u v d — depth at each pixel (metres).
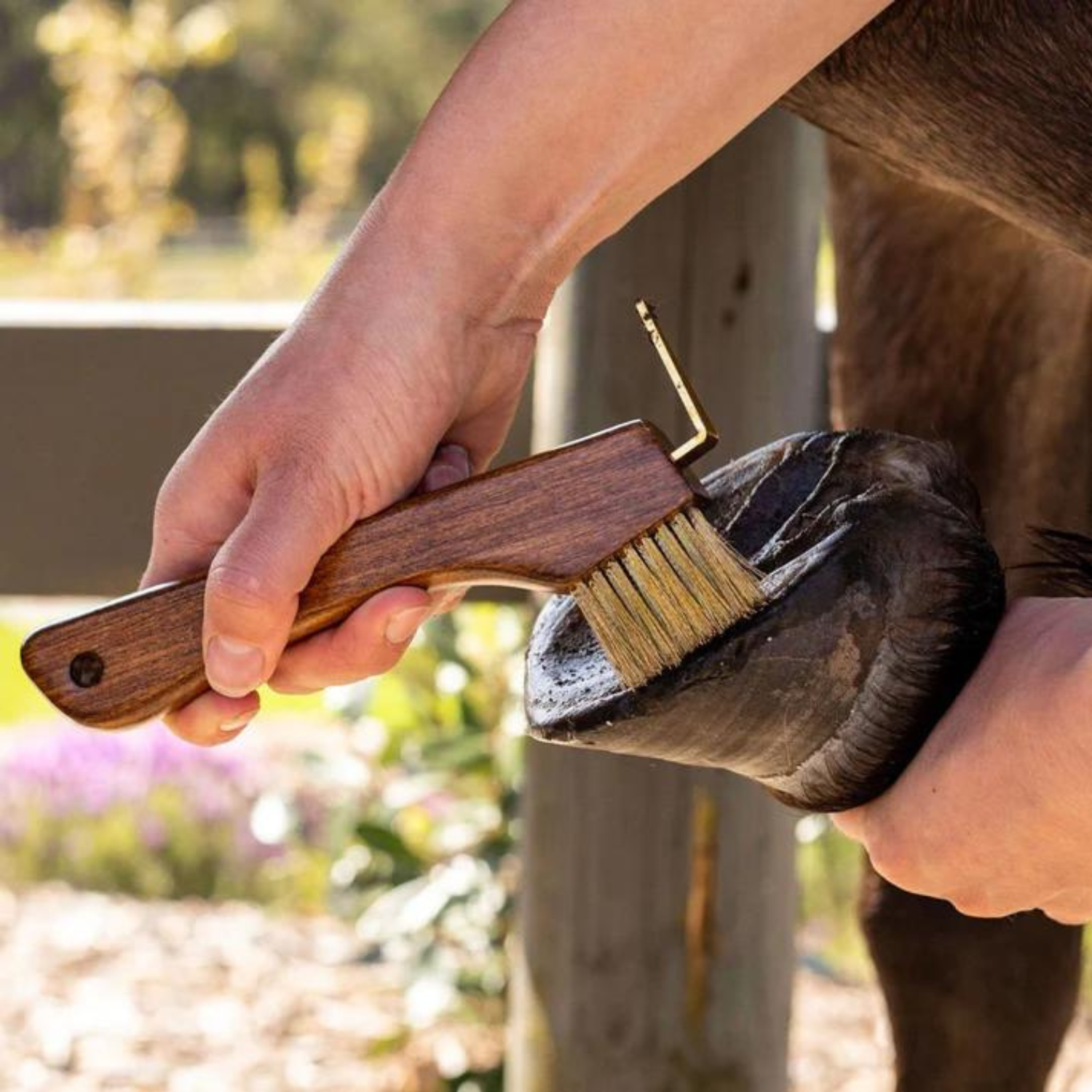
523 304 1.13
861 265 1.82
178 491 1.12
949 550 1.12
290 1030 3.33
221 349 2.22
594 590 1.09
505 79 1.07
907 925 1.77
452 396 1.11
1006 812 1.09
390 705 3.22
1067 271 1.68
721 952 2.12
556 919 2.15
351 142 9.52
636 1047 2.14
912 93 1.18
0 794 4.45
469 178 1.08
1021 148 1.18
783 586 1.10
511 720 3.03
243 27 25.95
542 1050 2.17
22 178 24.06
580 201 1.09
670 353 1.14
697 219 2.03
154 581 1.14
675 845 2.11
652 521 1.09
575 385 2.06
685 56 1.05
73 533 2.25
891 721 1.12
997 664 1.12
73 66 8.80
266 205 9.70
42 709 5.84
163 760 4.44
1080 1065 2.94
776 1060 2.18
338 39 27.27
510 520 1.10
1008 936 1.75
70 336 2.22
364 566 1.10
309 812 4.27
